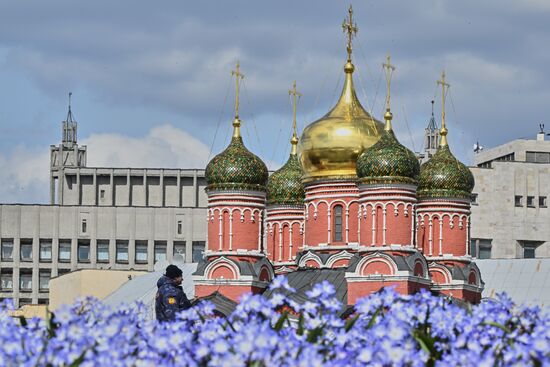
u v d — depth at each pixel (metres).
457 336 36.81
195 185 194.50
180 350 33.84
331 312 37.47
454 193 91.81
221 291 83.56
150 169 195.12
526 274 121.62
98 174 195.88
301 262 90.31
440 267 90.19
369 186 82.81
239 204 85.44
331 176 89.94
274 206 98.19
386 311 40.53
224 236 85.19
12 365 32.09
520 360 33.31
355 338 35.16
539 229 172.75
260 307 36.66
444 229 91.62
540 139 190.25
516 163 173.00
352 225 89.25
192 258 178.38
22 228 176.88
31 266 176.62
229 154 86.31
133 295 123.44
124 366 32.41
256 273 83.69
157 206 186.25
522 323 37.22
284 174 98.69
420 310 37.38
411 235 82.56
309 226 91.00
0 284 176.25
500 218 172.00
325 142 89.75
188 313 38.38
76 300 37.56
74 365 32.38
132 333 34.78
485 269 124.06
